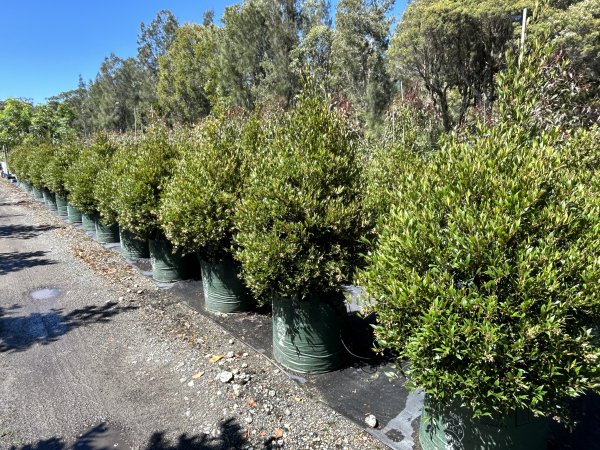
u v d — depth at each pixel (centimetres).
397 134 765
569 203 208
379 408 302
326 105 357
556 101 388
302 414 300
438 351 204
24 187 1966
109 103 4416
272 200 335
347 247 345
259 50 2403
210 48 3036
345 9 2286
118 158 771
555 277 187
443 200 222
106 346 418
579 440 255
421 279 209
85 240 930
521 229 198
